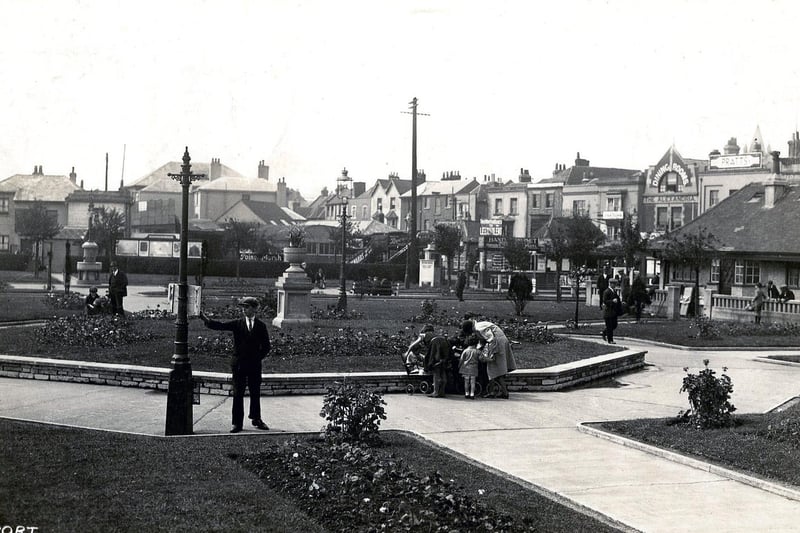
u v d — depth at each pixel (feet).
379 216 339.36
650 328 108.37
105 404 49.85
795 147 231.50
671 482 34.30
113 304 94.12
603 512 29.81
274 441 39.01
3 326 92.38
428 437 42.19
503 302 155.74
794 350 91.61
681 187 256.11
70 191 313.32
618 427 44.60
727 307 129.70
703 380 44.91
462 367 55.57
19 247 301.84
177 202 376.48
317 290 200.75
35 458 32.71
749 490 33.35
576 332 103.30
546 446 40.83
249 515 26.32
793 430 42.50
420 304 140.15
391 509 27.30
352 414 38.37
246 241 252.42
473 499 29.14
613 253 189.78
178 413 40.93
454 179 368.07
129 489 28.84
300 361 61.26
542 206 302.04
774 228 149.89
